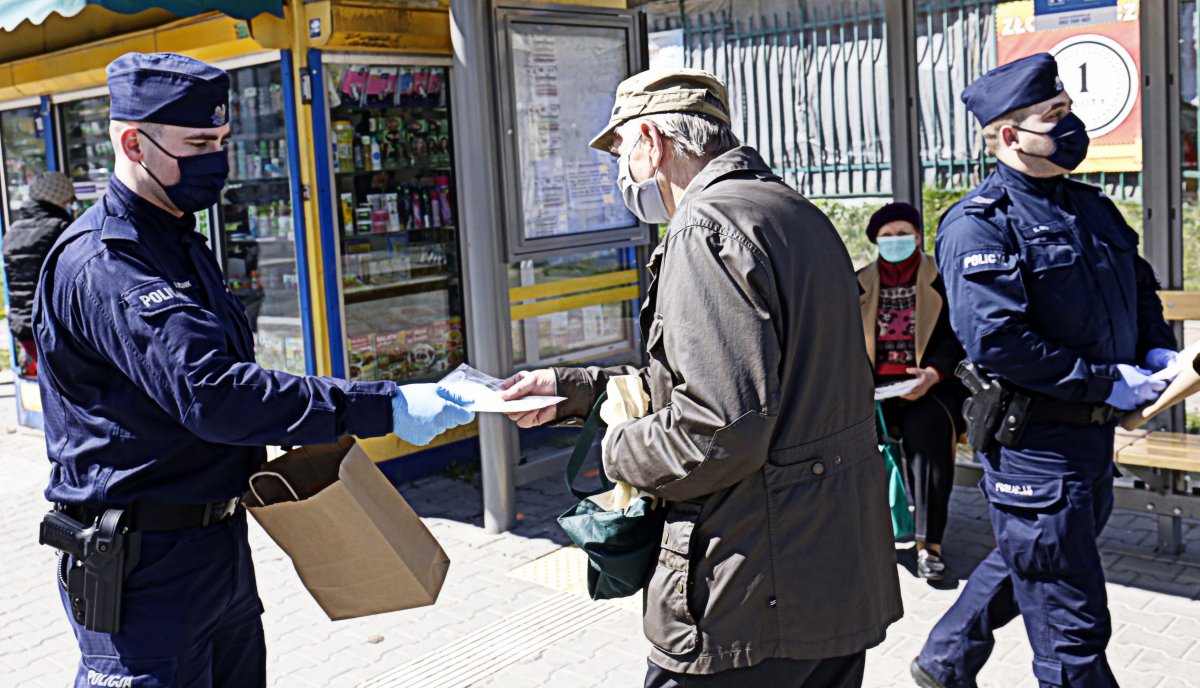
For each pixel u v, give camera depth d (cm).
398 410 243
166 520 243
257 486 248
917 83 569
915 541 501
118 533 238
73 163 768
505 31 565
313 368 610
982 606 343
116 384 241
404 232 642
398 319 643
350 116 611
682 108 237
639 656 418
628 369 270
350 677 411
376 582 246
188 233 256
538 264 653
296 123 589
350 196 613
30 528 602
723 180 228
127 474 239
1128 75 525
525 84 593
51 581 523
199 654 251
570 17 601
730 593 220
